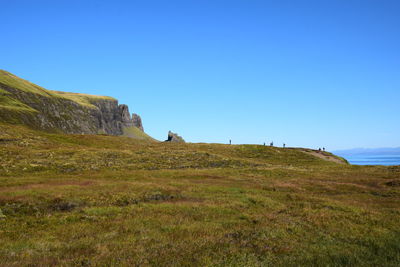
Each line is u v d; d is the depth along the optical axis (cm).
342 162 8262
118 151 5969
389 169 5650
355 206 2353
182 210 2041
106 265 1009
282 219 1817
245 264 1031
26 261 1034
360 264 1060
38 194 2138
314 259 1099
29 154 4650
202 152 6775
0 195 2062
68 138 7962
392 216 1970
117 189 2552
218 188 3027
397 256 1130
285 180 3944
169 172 4247
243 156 7850
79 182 2903
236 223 1720
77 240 1327
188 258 1084
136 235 1422
